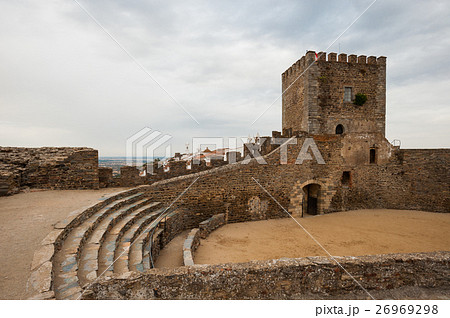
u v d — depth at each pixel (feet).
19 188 39.11
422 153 58.08
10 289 13.78
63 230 21.48
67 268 17.13
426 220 50.75
